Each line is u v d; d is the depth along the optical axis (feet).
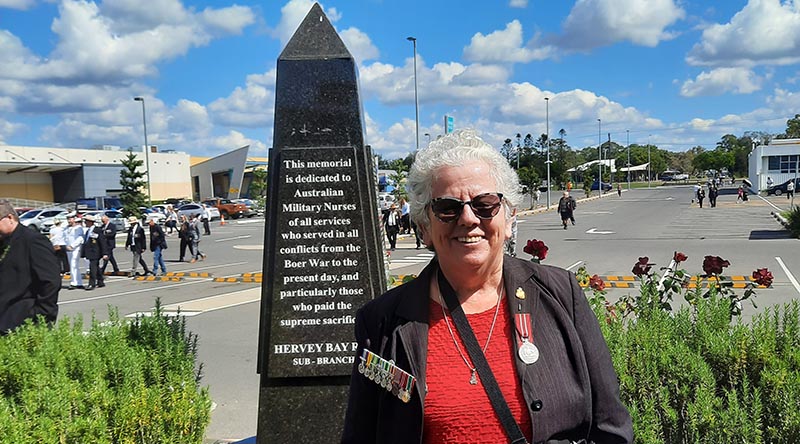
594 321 6.11
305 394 12.13
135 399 10.84
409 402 5.71
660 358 9.99
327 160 11.94
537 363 5.67
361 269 11.98
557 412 5.60
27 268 14.58
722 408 9.16
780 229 77.05
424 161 6.19
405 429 5.72
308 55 12.03
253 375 22.31
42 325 13.17
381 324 6.15
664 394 9.36
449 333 5.87
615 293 35.91
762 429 9.03
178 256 74.23
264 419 12.19
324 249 11.99
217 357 24.90
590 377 5.93
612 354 10.11
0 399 10.23
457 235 5.93
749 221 92.02
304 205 12.00
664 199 179.22
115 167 205.57
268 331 12.08
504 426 5.54
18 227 14.74
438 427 5.62
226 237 103.71
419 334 5.87
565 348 5.84
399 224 80.59
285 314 12.05
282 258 12.02
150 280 53.36
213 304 37.96
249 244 88.84
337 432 12.09
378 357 5.97
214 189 244.22
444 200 5.89
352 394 6.26
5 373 11.23
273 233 12.06
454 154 6.01
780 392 9.09
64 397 10.36
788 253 53.47
